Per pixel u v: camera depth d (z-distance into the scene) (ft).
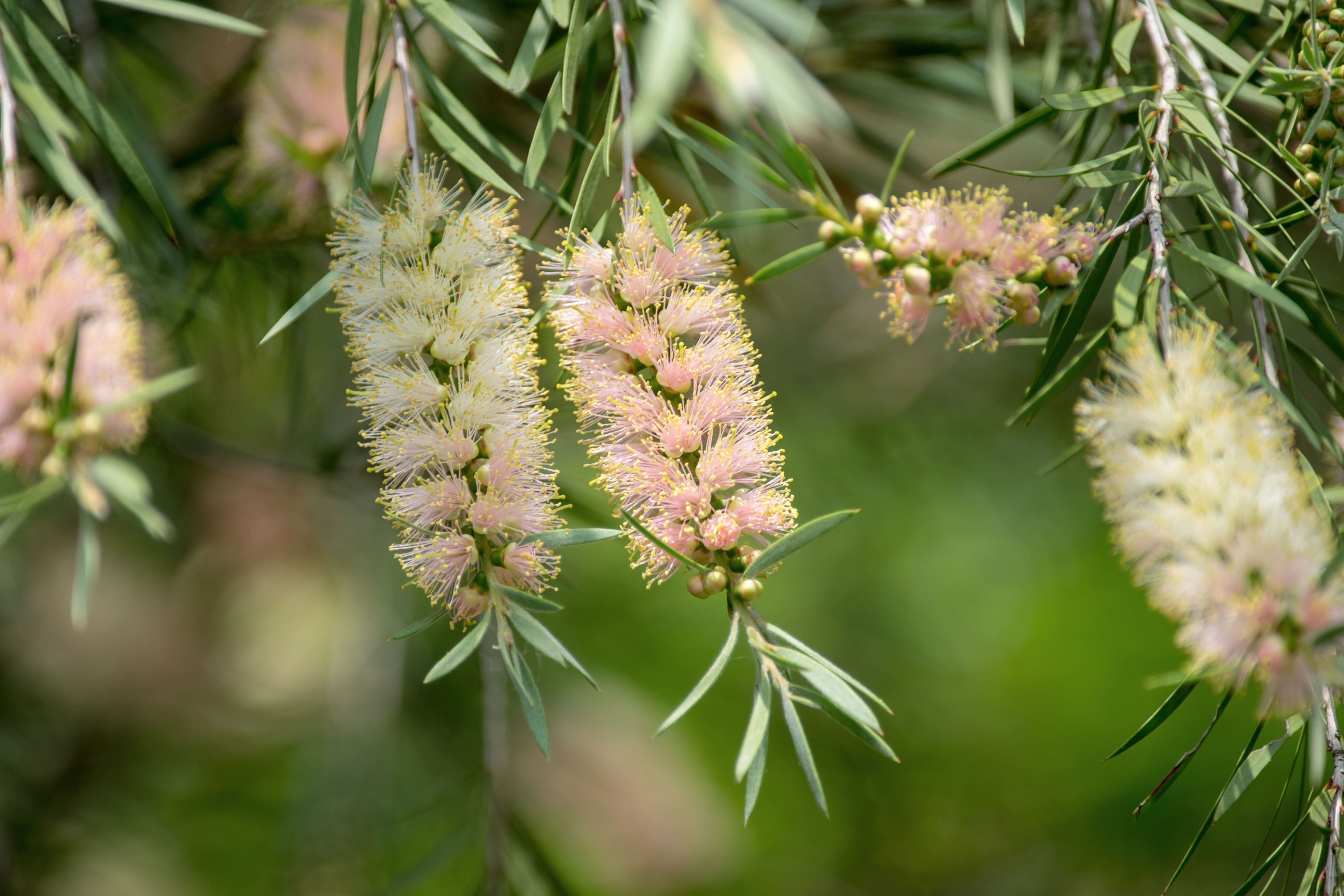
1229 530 2.62
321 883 3.95
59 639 4.82
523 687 2.73
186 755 5.08
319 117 3.06
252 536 4.76
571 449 3.91
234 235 3.17
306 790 4.11
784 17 2.81
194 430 3.41
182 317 3.18
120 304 2.78
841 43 3.24
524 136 3.22
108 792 4.73
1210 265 2.71
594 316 2.77
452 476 2.78
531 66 2.85
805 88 2.77
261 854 4.99
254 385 4.21
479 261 2.79
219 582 4.92
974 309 2.72
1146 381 2.66
